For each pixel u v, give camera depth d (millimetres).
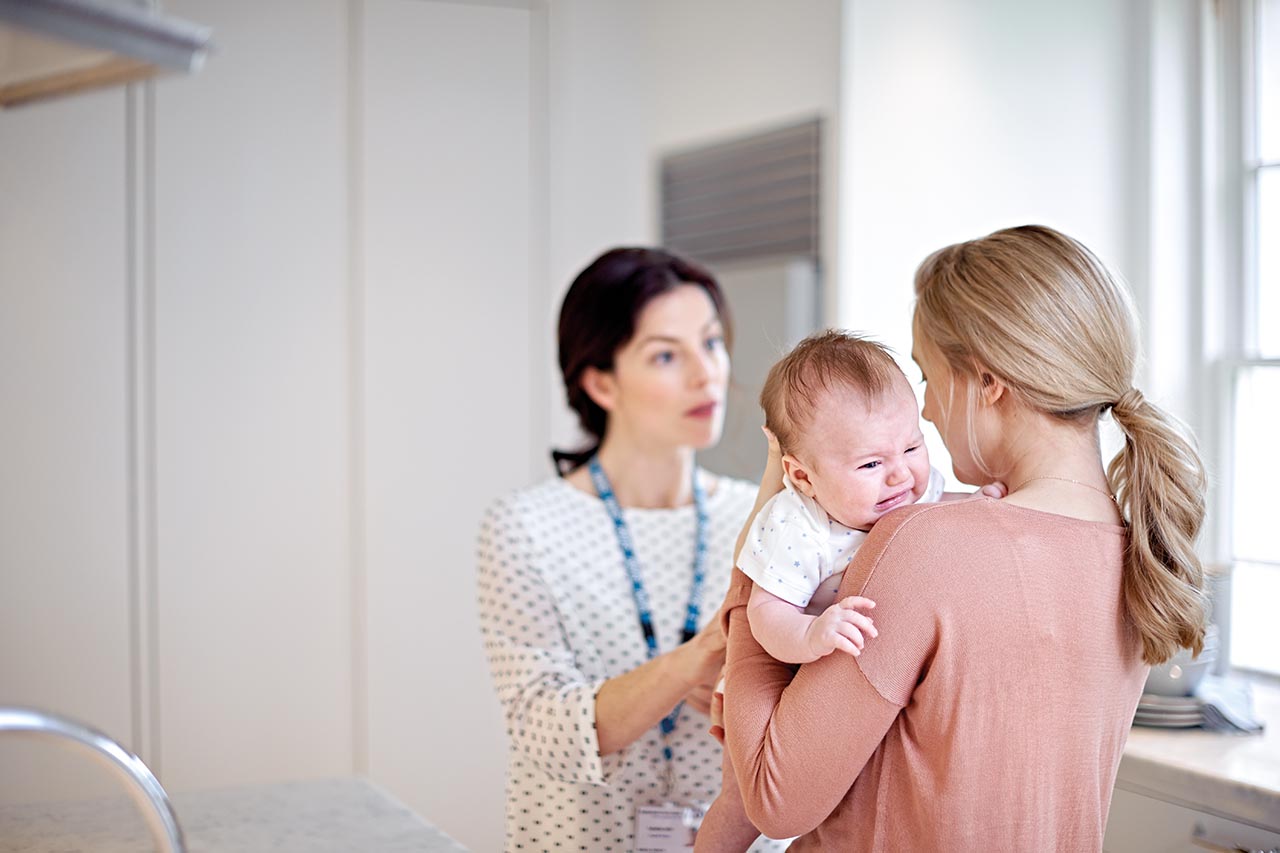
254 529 2883
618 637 1803
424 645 3055
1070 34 2693
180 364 2811
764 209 3111
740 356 3092
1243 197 2572
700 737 1758
